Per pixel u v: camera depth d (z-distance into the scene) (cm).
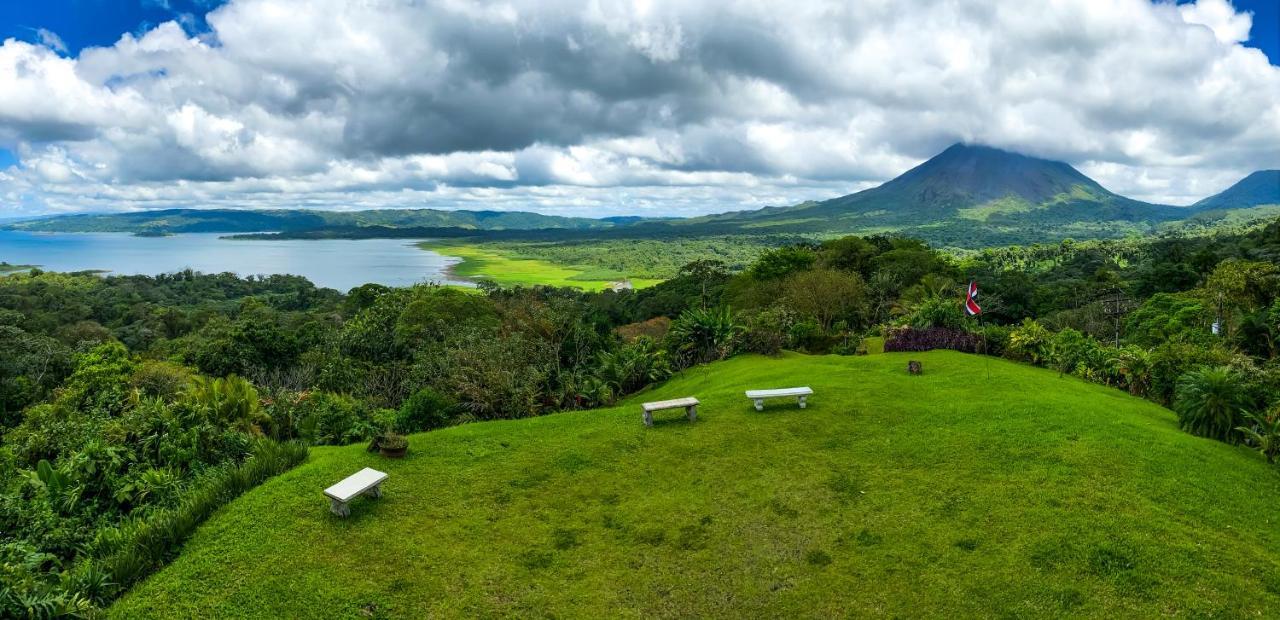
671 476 1182
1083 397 1669
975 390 1716
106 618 757
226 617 763
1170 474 1098
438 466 1205
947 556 884
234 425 1557
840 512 1027
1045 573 832
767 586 841
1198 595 779
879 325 4050
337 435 1808
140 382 2953
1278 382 1473
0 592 744
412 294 5662
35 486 1138
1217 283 3691
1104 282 7456
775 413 1523
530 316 3084
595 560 907
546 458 1253
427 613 784
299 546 912
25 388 3691
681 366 2870
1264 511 995
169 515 970
